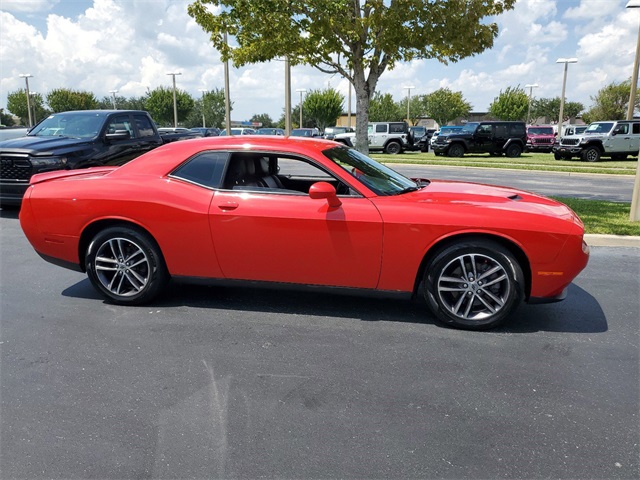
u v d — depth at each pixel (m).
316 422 2.72
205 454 2.45
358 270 3.98
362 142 9.45
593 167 19.05
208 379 3.18
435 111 71.56
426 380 3.18
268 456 2.44
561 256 3.75
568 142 24.11
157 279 4.36
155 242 4.33
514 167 18.78
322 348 3.63
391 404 2.90
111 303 4.53
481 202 3.97
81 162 8.68
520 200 4.15
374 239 3.89
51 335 3.84
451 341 3.76
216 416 2.77
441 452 2.47
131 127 10.23
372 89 9.33
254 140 4.33
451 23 8.02
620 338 3.83
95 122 9.52
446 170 18.84
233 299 4.62
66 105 58.78
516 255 3.90
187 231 4.16
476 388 3.09
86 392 3.02
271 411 2.82
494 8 8.55
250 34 9.40
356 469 2.35
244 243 4.09
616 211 8.73
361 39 8.73
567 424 2.72
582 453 2.47
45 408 2.85
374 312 4.32
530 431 2.65
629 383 3.16
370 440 2.57
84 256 4.56
